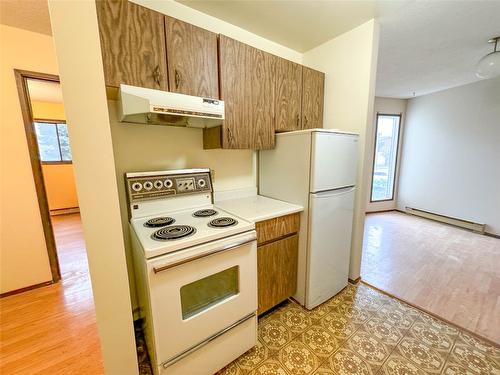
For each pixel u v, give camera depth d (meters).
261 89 1.75
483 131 3.49
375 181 4.87
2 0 1.56
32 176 2.10
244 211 1.67
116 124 1.49
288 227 1.75
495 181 3.39
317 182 1.71
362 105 2.01
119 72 1.16
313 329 1.65
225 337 1.32
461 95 3.72
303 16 1.82
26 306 1.93
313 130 1.65
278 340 1.56
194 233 1.21
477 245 3.12
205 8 1.70
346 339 1.56
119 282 1.02
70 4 0.82
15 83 1.95
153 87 1.26
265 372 1.33
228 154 2.04
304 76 2.06
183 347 1.15
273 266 1.71
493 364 1.37
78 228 3.88
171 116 1.33
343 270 2.07
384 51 2.46
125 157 1.55
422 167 4.39
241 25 1.94
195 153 1.85
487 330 1.63
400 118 4.64
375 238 3.39
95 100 0.89
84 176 0.90
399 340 1.55
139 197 1.50
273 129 1.88
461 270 2.46
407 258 2.75
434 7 1.72
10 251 2.05
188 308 1.19
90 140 0.90
